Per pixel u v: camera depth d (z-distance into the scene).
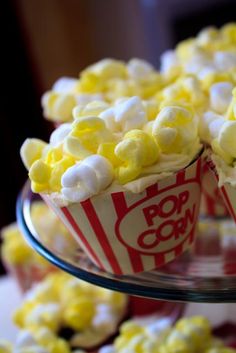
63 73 0.89
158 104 0.35
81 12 0.89
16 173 0.85
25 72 0.85
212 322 0.44
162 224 0.33
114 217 0.32
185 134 0.32
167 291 0.32
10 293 0.53
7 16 0.82
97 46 0.92
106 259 0.34
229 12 0.86
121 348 0.40
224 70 0.42
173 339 0.40
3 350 0.41
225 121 0.32
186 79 0.38
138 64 0.43
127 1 0.91
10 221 0.85
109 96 0.40
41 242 0.38
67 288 0.46
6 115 0.85
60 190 0.32
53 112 0.41
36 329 0.43
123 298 0.46
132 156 0.31
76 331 0.44
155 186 0.32
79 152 0.32
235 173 0.32
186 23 0.89
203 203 0.40
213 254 0.37
